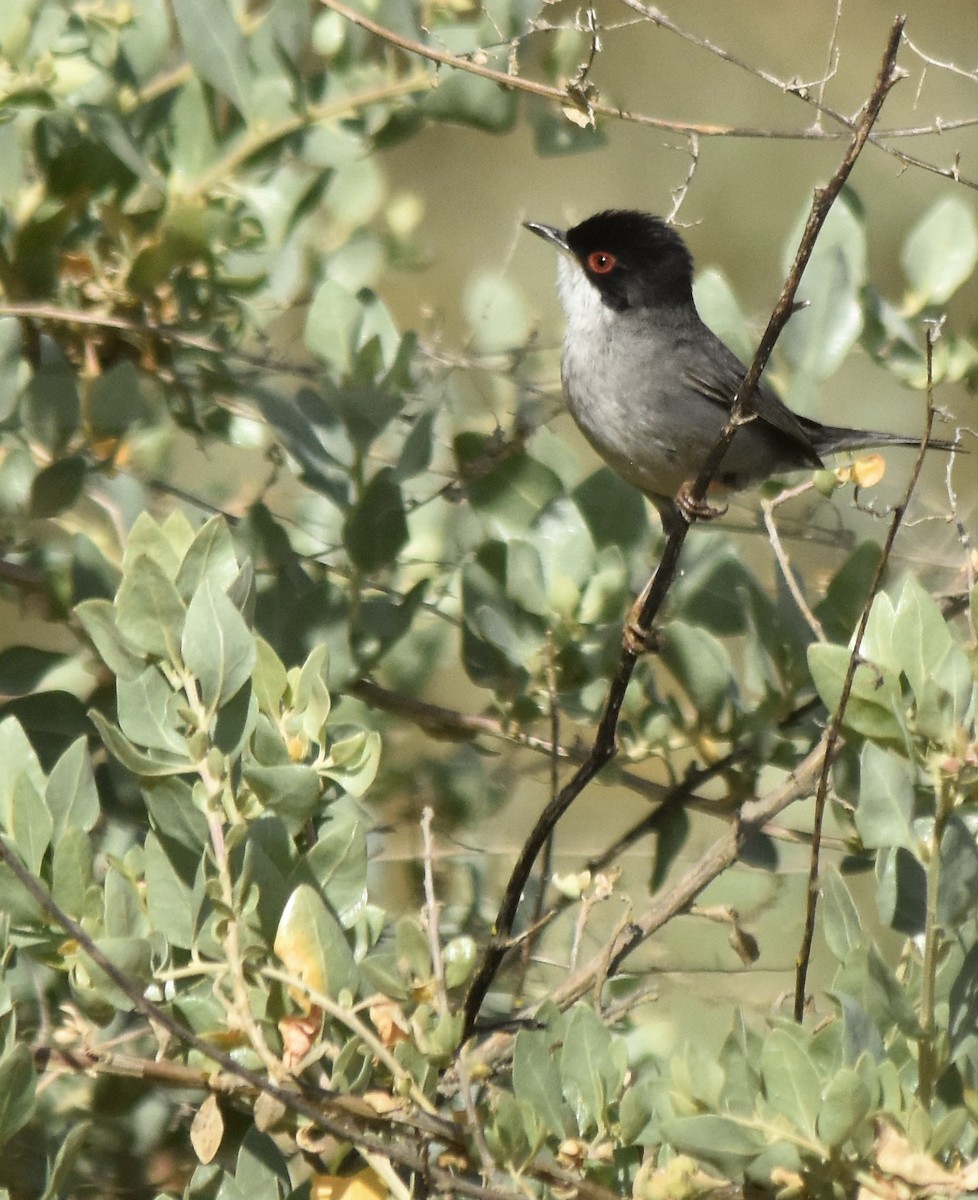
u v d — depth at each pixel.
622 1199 6.26
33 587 8.93
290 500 11.27
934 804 7.33
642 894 11.28
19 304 9.36
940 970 6.70
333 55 10.02
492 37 10.20
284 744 6.95
